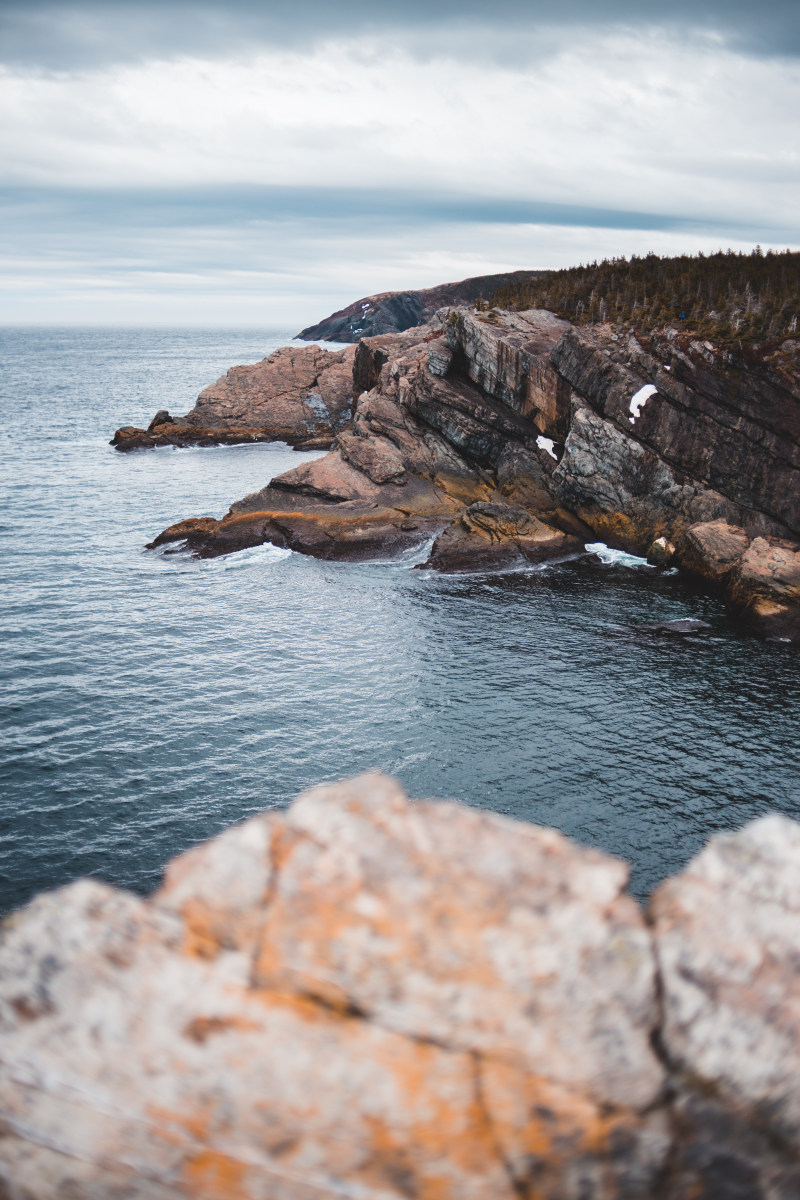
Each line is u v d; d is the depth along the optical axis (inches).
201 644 1480.1
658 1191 100.7
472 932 114.3
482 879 120.2
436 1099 102.7
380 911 116.6
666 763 1085.1
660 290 2807.6
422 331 4033.0
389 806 129.8
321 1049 105.7
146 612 1649.9
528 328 2699.3
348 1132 100.8
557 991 109.7
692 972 112.0
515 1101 102.9
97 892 119.2
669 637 1595.7
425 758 1080.8
